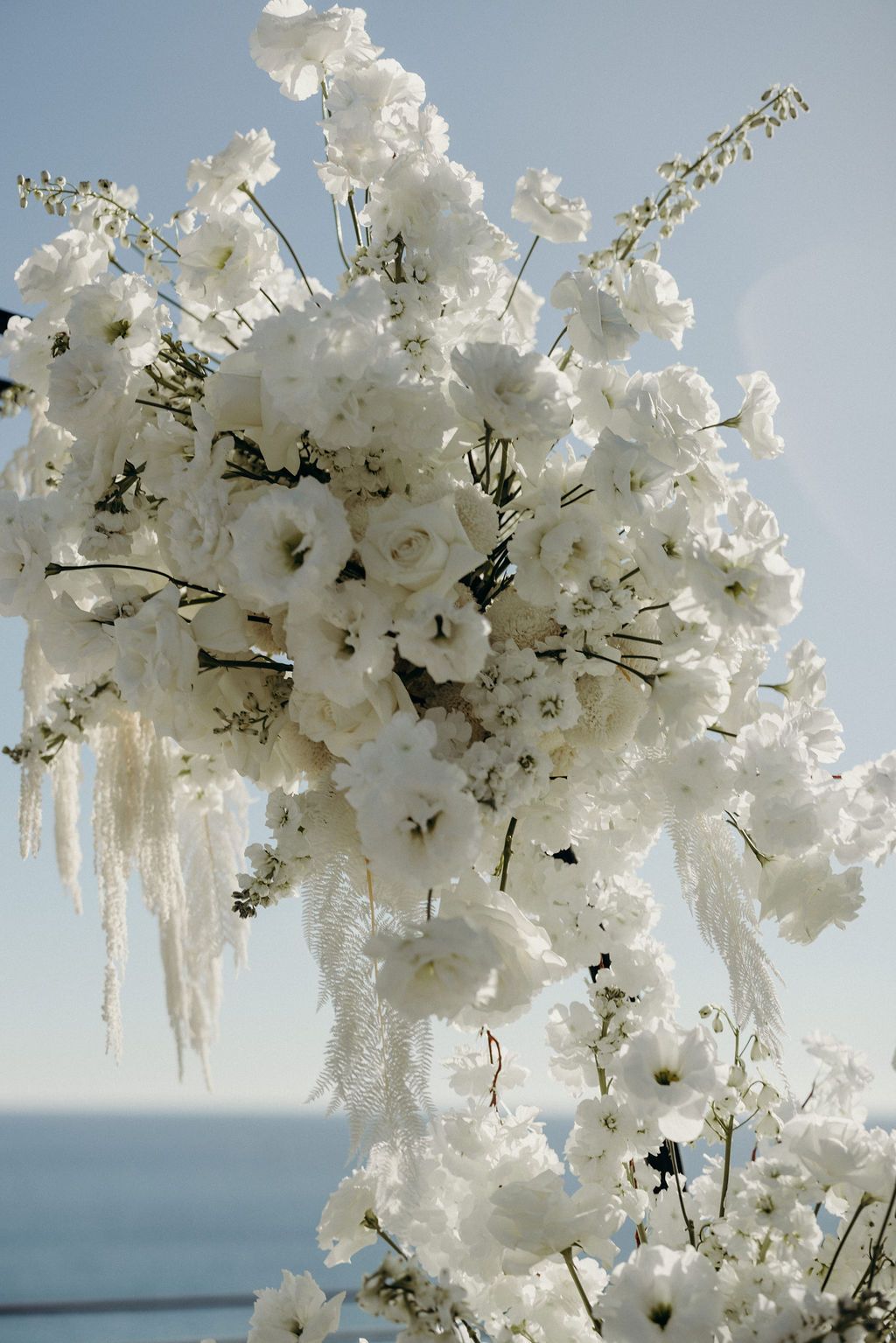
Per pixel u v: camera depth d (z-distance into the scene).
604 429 1.64
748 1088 1.72
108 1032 1.71
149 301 1.68
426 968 1.52
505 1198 1.63
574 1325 1.68
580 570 1.62
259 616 1.67
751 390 1.77
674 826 1.67
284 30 1.77
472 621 1.55
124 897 1.74
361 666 1.56
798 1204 1.64
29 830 1.72
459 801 1.49
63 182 1.80
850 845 1.66
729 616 1.59
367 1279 1.51
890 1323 1.56
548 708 1.60
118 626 1.60
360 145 1.72
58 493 1.69
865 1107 1.68
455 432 1.67
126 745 1.75
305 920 1.59
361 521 1.62
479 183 1.76
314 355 1.55
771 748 1.62
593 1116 1.70
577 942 1.72
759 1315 1.52
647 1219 1.76
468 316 1.73
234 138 1.74
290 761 1.72
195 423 1.61
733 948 1.63
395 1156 1.55
